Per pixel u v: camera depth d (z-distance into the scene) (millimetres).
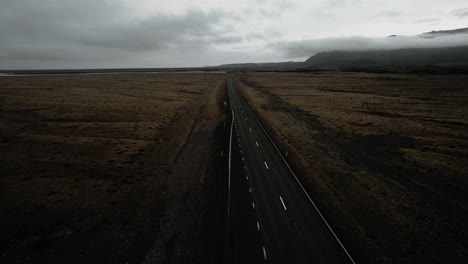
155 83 175500
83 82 181875
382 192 30594
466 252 21125
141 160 40812
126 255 20812
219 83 172875
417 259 20172
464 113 72938
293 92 122000
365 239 22344
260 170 36281
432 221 25250
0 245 21500
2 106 78750
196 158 41656
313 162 39531
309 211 26344
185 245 21812
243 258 19922
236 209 26641
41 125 59438
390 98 100438
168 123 64688
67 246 21703
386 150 45062
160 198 29594
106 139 50500
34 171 35688
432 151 44156
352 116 71688
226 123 63312
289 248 20984
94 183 32844
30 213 25984
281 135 53594
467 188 31562
